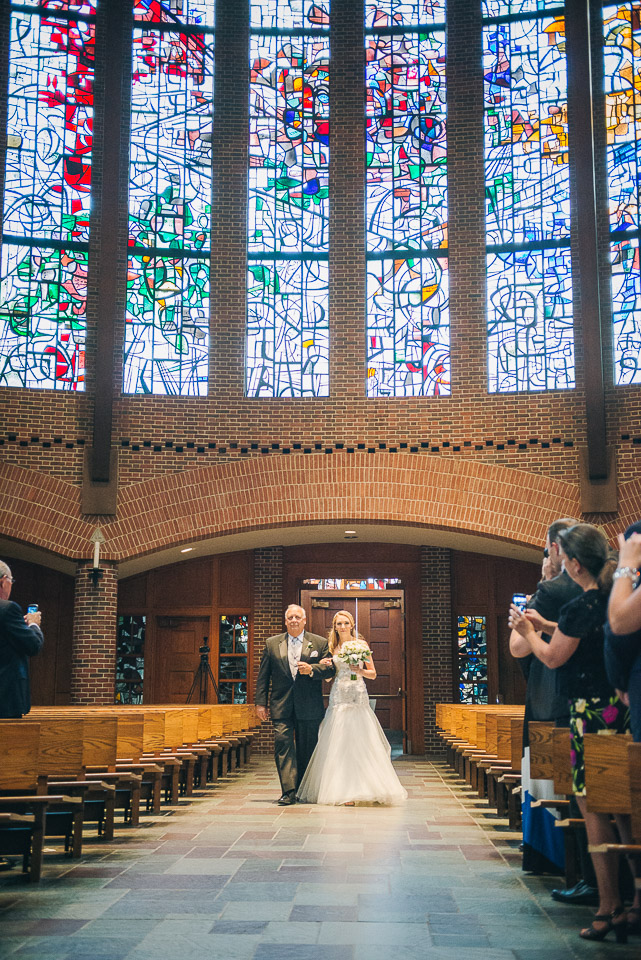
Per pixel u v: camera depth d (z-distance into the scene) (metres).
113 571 14.33
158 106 15.55
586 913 4.34
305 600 17.81
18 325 14.56
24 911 4.36
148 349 14.89
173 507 14.45
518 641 5.23
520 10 15.55
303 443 14.70
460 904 4.52
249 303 15.24
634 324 14.25
